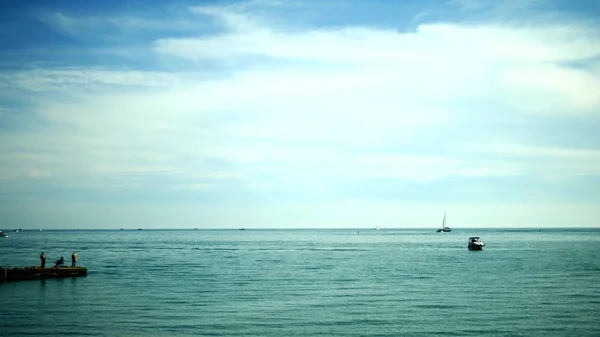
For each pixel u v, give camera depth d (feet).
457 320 139.85
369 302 166.81
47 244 610.24
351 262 330.54
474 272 257.96
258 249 519.19
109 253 437.58
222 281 222.48
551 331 128.16
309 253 441.27
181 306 159.02
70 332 124.98
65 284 210.38
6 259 343.26
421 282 217.56
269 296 178.81
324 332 126.93
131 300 169.58
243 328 130.11
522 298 174.19
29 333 123.85
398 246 576.20
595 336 123.75
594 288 197.06
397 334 125.59
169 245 616.39
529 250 462.60
